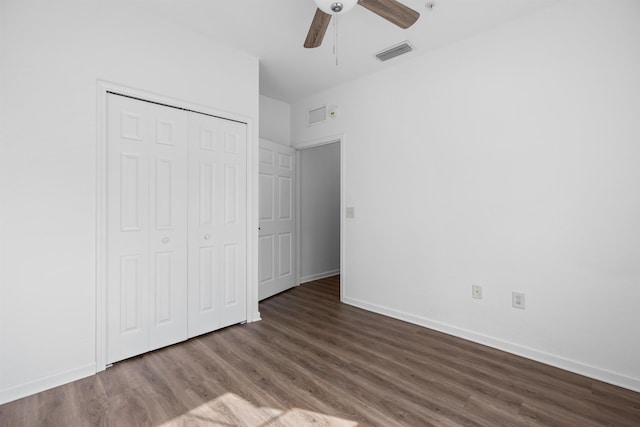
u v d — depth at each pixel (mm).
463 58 2586
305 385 1892
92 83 2004
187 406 1690
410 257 2959
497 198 2410
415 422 1568
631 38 1869
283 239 4004
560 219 2127
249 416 1614
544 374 2037
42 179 1827
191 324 2539
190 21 2381
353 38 2590
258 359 2213
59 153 1881
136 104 2223
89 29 1998
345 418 1600
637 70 1852
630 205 1882
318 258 4711
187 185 2498
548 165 2172
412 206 2936
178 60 2416
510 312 2352
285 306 3428
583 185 2037
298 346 2428
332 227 4949
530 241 2256
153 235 2311
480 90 2492
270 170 3744
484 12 2223
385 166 3146
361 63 3031
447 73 2684
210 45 2611
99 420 1577
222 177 2730
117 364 2125
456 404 1717
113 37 2096
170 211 2398
